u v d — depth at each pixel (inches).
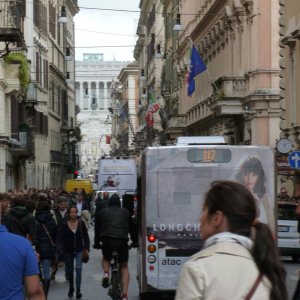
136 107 7273.6
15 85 2226.9
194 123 3021.7
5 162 2231.8
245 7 2105.1
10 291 304.5
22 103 2625.5
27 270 308.7
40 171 3270.2
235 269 212.5
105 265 785.6
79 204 1686.8
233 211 221.0
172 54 3841.0
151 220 751.7
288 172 1572.3
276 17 1988.2
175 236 750.5
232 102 2076.8
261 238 217.9
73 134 4751.5
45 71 3516.2
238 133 2245.3
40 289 311.9
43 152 3385.8
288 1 1734.7
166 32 4143.7
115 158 2490.2
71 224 852.6
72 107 5211.6
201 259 214.8
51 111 3762.3
